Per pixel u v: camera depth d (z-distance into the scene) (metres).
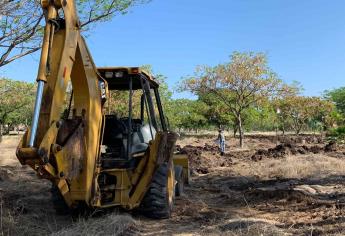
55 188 8.04
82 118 6.50
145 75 8.51
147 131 8.47
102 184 7.71
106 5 11.32
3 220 6.58
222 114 39.22
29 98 35.69
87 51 6.76
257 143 35.00
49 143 5.45
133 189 7.77
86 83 6.68
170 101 35.72
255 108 41.31
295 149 21.77
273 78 28.98
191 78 30.14
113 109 15.18
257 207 9.24
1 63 9.66
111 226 6.93
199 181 14.27
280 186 12.09
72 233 6.58
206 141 38.06
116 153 8.05
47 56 5.60
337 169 15.12
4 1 8.89
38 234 6.68
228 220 7.57
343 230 6.72
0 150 25.91
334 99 43.47
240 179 14.20
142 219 8.04
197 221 7.92
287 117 46.84
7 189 11.09
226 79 29.20
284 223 7.53
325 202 9.23
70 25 6.04
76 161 6.26
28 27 9.80
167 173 8.19
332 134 20.59
